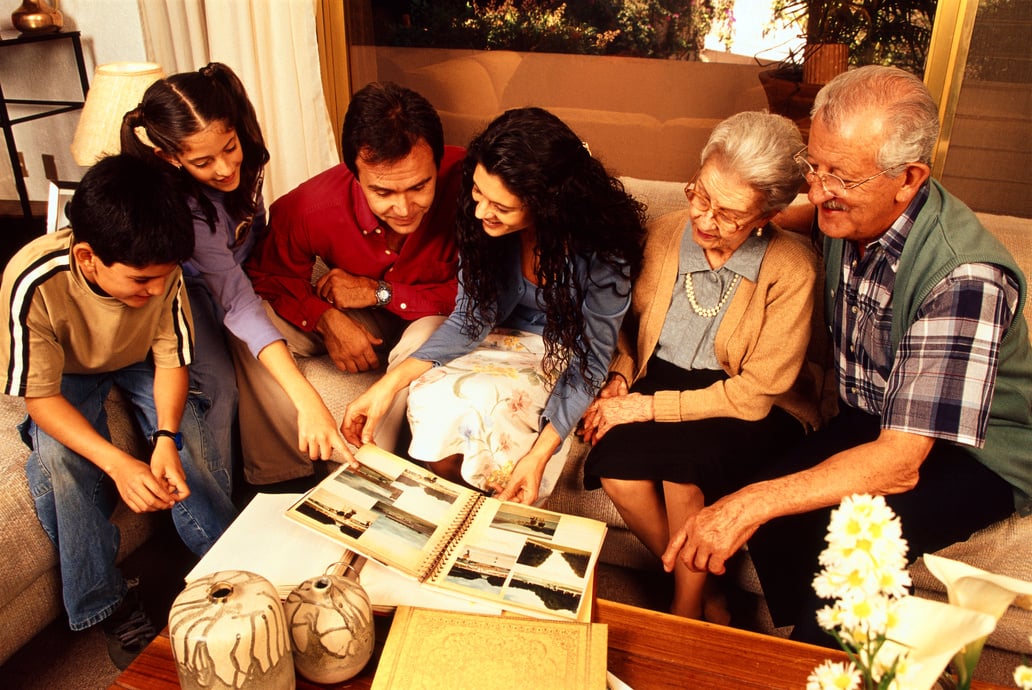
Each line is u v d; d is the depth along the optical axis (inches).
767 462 60.6
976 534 56.9
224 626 32.9
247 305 62.7
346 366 71.6
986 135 96.9
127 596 60.3
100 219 46.0
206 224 61.6
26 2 111.2
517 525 46.4
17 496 55.3
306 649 36.6
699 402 59.6
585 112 125.1
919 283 50.1
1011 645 58.3
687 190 54.9
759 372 58.4
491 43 122.4
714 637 42.2
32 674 60.1
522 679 36.6
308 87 111.0
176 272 57.9
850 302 56.1
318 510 45.6
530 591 41.6
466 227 57.4
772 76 114.6
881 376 55.6
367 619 37.3
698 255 59.1
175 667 38.4
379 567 43.4
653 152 125.3
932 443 49.1
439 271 72.0
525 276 61.8
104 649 62.7
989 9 91.3
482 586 41.7
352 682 38.1
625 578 72.0
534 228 55.9
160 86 59.2
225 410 70.4
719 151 51.8
